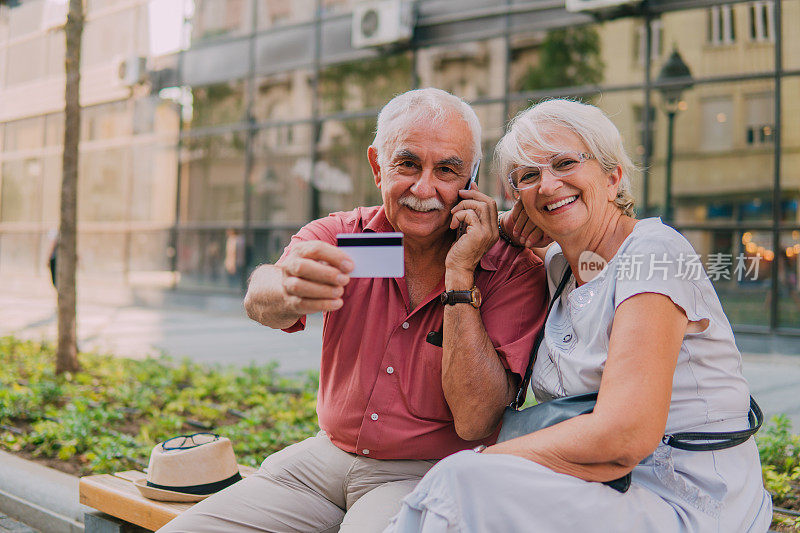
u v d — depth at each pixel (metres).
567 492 1.43
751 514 1.63
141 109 14.84
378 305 1.94
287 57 12.72
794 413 4.84
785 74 8.82
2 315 11.82
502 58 10.63
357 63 12.02
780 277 8.59
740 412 1.64
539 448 1.47
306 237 2.06
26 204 17.97
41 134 17.59
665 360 1.47
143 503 2.28
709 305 1.61
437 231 1.93
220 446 2.38
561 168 1.70
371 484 1.92
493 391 1.79
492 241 1.85
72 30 5.60
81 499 2.54
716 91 9.28
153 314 12.52
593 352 1.65
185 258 14.09
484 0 10.57
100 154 15.66
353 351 1.96
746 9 9.03
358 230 2.11
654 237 1.57
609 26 9.88
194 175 14.05
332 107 12.30
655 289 1.50
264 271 1.78
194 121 14.07
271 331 10.13
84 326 10.52
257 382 5.62
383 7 11.02
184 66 14.15
